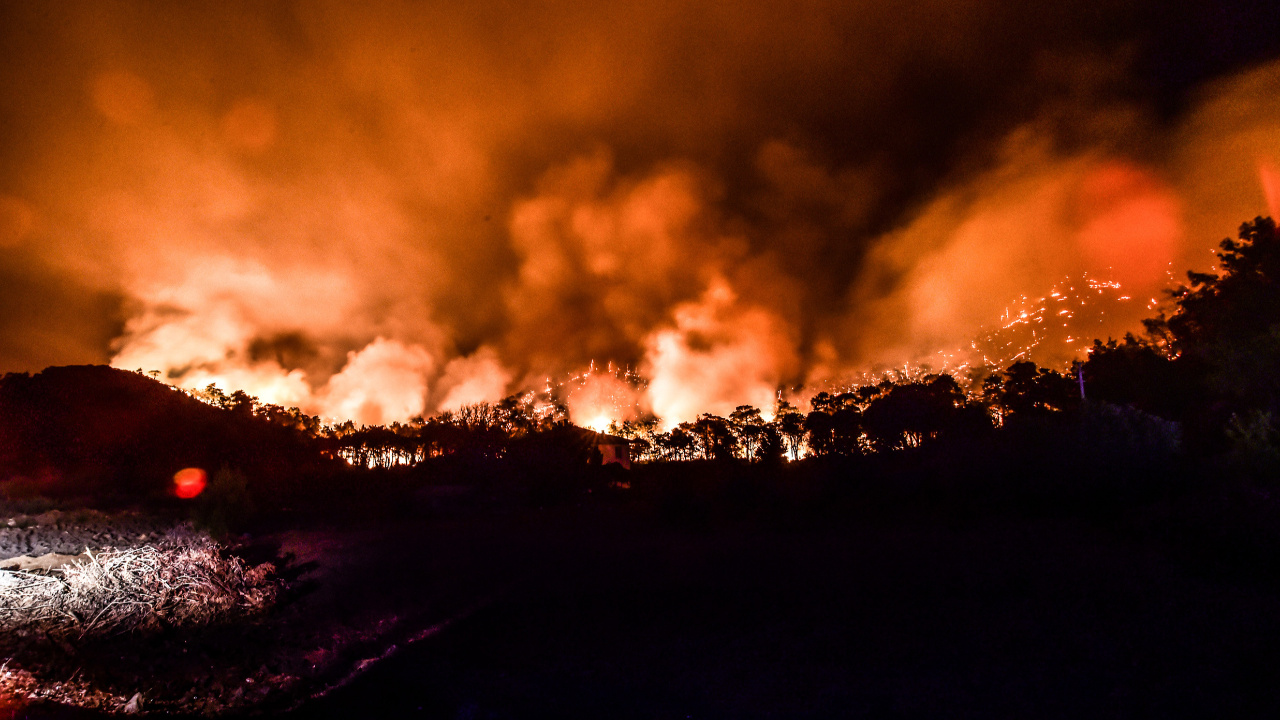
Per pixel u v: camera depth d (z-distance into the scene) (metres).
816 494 18.89
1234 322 22.94
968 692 6.42
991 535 13.54
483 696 7.16
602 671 7.71
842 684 6.85
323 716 6.79
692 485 23.72
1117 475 14.79
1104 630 7.76
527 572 13.22
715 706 6.55
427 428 51.78
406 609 11.10
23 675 7.57
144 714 6.77
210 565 12.18
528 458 29.70
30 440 36.12
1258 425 14.20
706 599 10.45
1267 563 9.34
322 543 18.31
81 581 10.92
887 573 11.18
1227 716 5.57
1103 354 32.94
